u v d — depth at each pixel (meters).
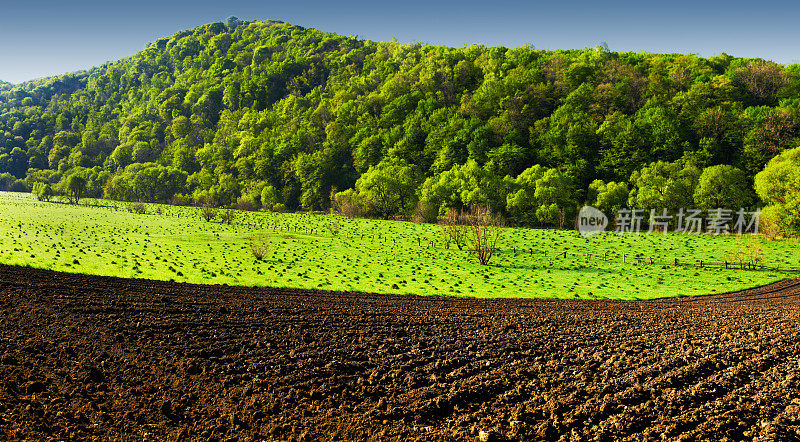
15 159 199.62
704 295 33.38
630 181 89.44
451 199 94.75
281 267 38.81
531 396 13.27
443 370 15.27
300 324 20.11
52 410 11.06
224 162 157.12
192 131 193.00
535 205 88.12
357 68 195.25
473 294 31.48
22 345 14.95
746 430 11.18
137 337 16.83
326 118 163.25
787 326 21.27
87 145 198.12
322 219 90.75
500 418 11.89
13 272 25.98
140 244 48.03
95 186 156.00
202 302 23.02
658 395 13.20
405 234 69.06
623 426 11.37
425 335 19.42
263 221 84.56
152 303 21.81
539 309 26.38
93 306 20.20
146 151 182.75
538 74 136.00
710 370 15.32
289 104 180.00
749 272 42.81
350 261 44.62
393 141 132.25
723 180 74.75
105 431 10.45
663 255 51.97
